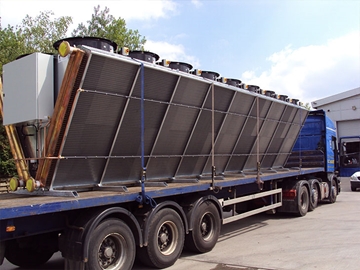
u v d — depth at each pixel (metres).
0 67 16.22
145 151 6.59
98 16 22.12
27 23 21.33
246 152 9.67
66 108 5.00
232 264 6.20
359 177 19.25
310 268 5.83
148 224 5.72
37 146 5.59
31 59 5.43
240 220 10.78
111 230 5.12
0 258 4.48
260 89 9.67
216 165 8.75
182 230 6.41
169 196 6.55
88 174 5.80
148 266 6.08
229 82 8.34
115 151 6.00
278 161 11.94
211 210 7.22
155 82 6.17
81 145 5.44
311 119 13.87
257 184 9.16
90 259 4.79
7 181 14.84
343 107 33.03
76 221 5.01
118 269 5.19
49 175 5.28
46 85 5.42
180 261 6.46
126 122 5.92
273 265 6.05
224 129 8.33
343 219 10.53
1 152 15.04
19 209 4.04
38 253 6.29
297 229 9.18
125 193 5.45
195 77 6.91
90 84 5.16
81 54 4.89
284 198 11.14
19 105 5.61
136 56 6.21
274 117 10.34
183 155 7.45
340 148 19.88
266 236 8.45
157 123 6.54
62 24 21.81
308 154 13.52
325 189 13.59
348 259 6.30
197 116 7.36
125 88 5.71
